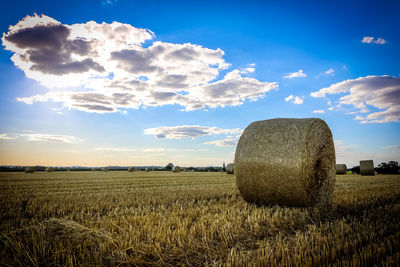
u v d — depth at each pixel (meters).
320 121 7.41
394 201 7.79
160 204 7.63
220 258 3.41
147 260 3.46
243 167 7.29
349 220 5.34
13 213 6.45
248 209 6.34
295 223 5.18
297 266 3.04
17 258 3.19
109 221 5.04
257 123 7.79
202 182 16.06
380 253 3.39
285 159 6.60
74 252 3.39
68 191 11.15
